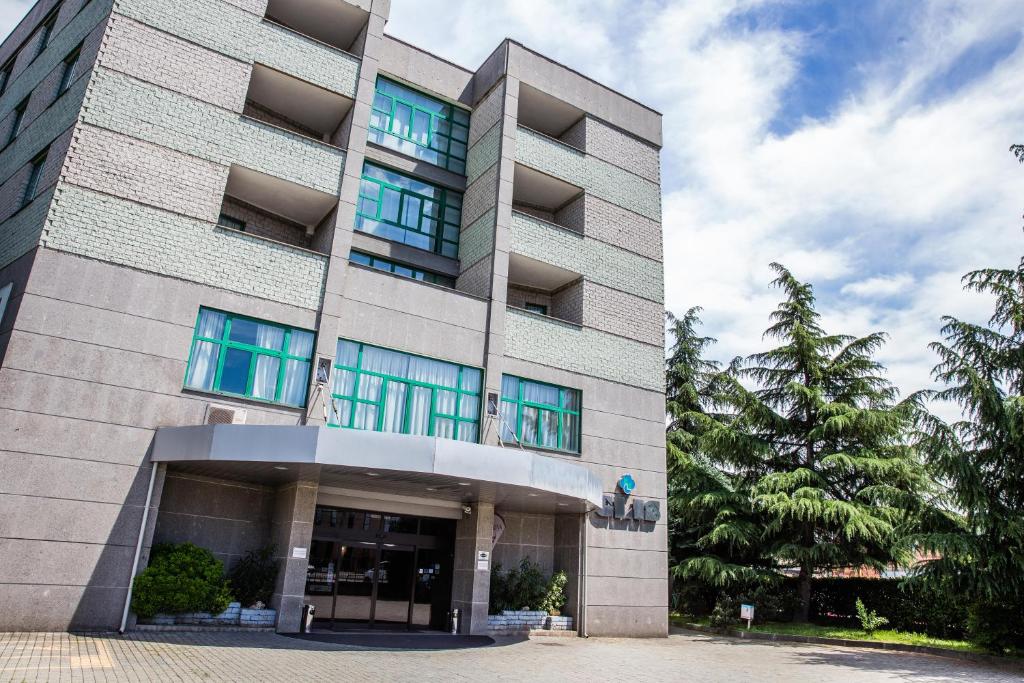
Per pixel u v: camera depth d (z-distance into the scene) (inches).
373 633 634.8
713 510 1003.9
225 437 539.2
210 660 426.6
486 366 760.3
